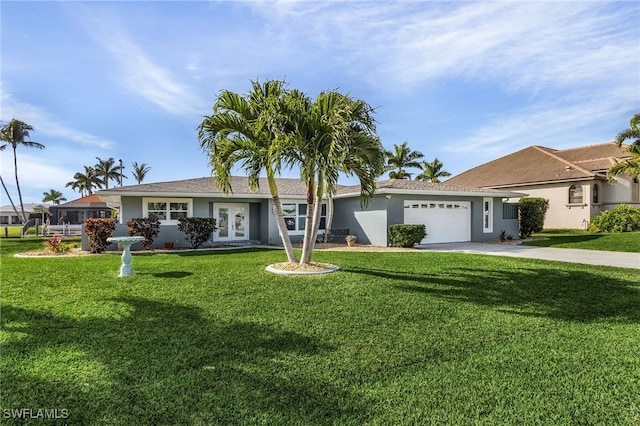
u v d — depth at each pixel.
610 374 3.97
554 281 8.52
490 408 3.29
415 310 6.27
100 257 12.91
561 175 24.47
